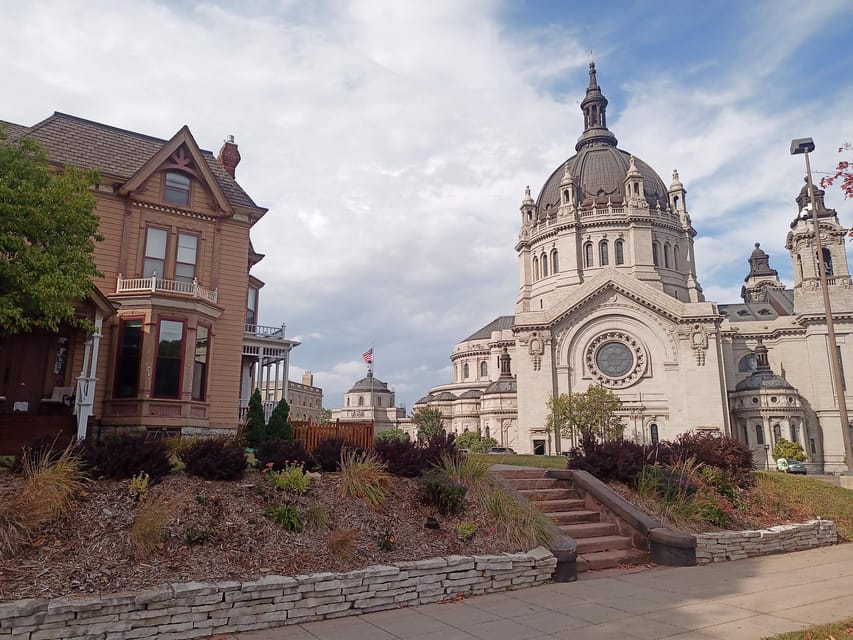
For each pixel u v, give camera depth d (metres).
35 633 7.24
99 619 7.58
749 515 16.06
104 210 23.39
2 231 14.19
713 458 18.12
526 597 10.20
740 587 10.77
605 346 71.38
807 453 67.12
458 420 95.38
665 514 14.41
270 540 10.02
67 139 24.33
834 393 70.06
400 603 9.67
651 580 11.37
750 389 69.19
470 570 10.43
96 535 9.23
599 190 86.44
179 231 24.97
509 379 88.88
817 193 77.38
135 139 26.64
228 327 25.72
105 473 10.83
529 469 17.11
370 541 10.74
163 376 22.28
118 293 22.33
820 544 15.58
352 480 12.06
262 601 8.62
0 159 14.63
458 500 12.38
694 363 67.31
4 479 10.41
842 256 73.88
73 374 21.22
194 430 22.98
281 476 11.75
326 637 8.18
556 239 84.62
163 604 7.98
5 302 13.98
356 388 144.00
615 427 63.50
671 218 84.31
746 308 87.56
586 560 12.32
